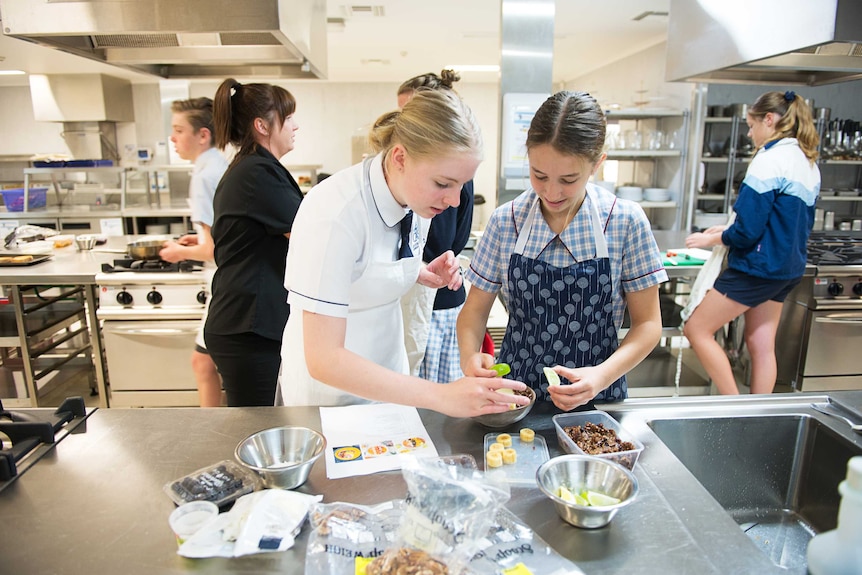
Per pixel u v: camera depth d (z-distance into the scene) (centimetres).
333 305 103
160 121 729
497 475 88
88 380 342
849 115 509
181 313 270
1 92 716
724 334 340
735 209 255
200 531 81
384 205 113
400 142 99
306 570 76
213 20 180
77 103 639
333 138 877
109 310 271
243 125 188
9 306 318
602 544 81
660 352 361
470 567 75
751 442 122
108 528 85
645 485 95
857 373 316
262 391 195
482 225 910
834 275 300
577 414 117
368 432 113
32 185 641
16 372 300
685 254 305
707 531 85
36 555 79
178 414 121
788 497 125
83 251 324
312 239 105
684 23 217
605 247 128
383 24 499
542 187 116
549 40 338
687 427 120
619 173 650
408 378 102
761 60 185
